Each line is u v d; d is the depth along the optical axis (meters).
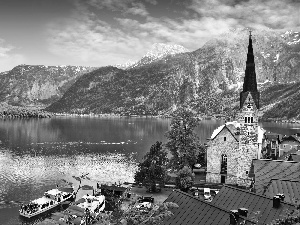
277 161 81.31
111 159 198.25
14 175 152.12
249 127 106.38
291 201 55.59
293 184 59.25
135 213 26.28
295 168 76.56
